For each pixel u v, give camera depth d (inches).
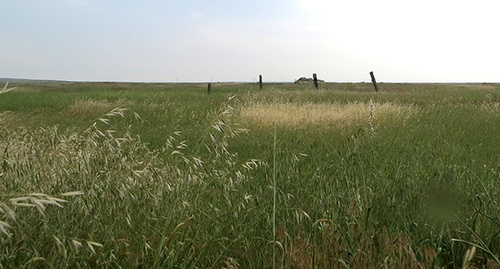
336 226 168.4
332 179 248.7
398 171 270.1
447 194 181.5
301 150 381.1
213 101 975.6
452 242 142.7
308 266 142.3
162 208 176.1
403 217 183.0
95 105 768.3
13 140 241.6
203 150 385.7
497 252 151.2
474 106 764.0
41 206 86.7
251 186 240.8
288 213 188.5
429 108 716.0
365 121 559.5
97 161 200.2
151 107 778.8
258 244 162.2
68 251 136.5
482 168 296.7
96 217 156.5
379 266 140.8
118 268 132.4
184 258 142.6
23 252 129.6
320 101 900.6
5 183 163.9
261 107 711.7
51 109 808.3
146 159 256.4
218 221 177.8
